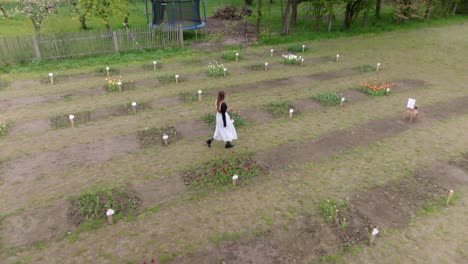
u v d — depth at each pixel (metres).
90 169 9.08
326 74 16.88
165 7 25.14
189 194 8.13
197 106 13.02
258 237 6.87
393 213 7.52
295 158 9.62
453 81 15.98
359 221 7.27
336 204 7.77
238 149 10.06
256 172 8.90
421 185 8.47
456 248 6.64
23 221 7.24
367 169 9.14
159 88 14.92
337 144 10.39
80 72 16.88
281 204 7.80
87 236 6.88
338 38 24.20
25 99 13.66
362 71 17.38
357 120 11.98
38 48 17.88
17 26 26.08
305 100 13.66
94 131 11.12
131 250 6.57
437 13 31.48
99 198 7.94
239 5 36.94
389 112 12.64
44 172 8.94
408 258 6.40
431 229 7.09
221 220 7.32
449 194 7.64
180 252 6.52
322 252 6.52
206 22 27.67
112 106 13.04
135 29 19.72
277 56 19.89
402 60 19.30
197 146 10.24
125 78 16.11
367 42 23.22
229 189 8.32
